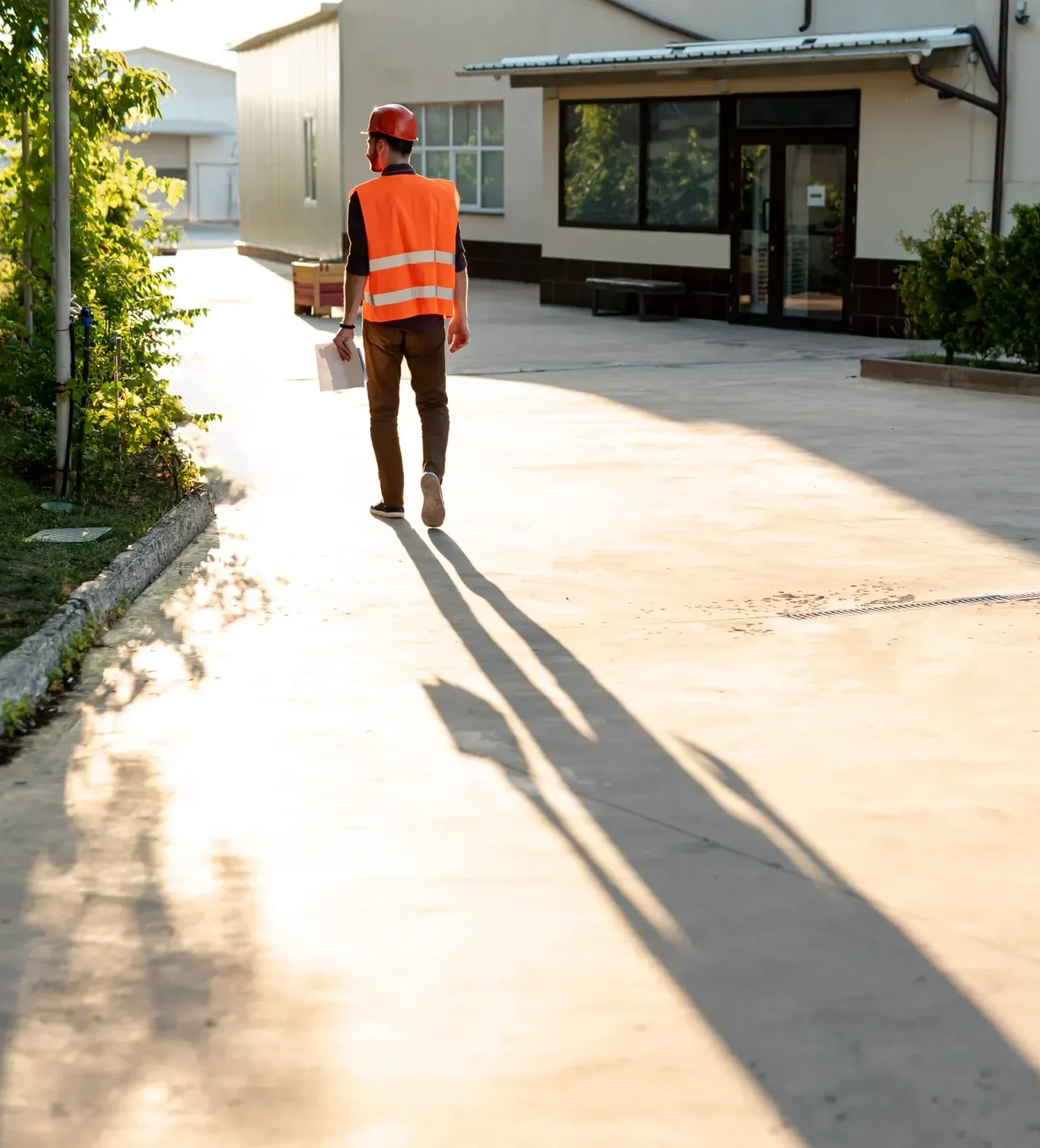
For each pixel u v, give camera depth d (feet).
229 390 49.52
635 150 82.58
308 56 123.54
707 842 14.96
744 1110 10.48
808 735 17.94
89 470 30.12
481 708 18.92
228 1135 10.19
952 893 13.79
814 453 37.47
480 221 111.75
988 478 34.12
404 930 13.10
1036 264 50.08
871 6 73.56
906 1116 10.40
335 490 32.78
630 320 79.51
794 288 74.64
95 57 34.94
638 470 35.06
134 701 19.13
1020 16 63.77
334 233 119.85
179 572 25.70
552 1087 10.75
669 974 12.35
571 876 14.17
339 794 16.19
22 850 14.75
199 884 14.02
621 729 18.17
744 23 82.99
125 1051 11.21
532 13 103.24
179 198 37.68
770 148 74.95
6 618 21.13
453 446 38.47
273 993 12.03
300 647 21.45
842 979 12.26
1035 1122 10.34
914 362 54.24
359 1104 10.55
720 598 23.98
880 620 22.74
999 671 20.31
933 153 67.62
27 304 34.71
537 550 27.17
